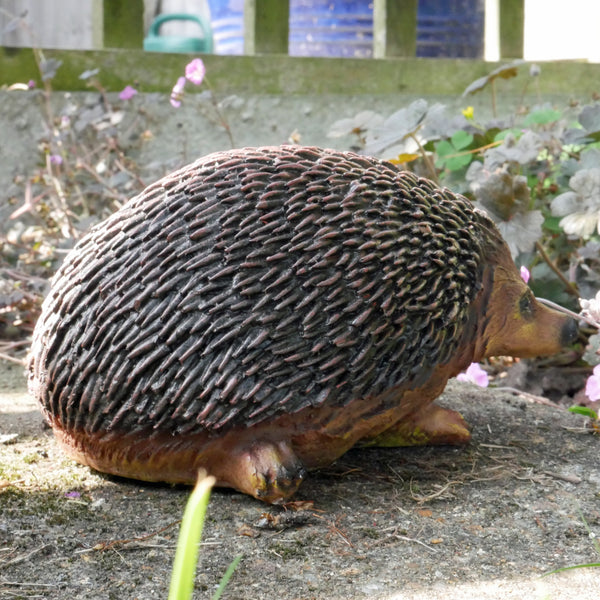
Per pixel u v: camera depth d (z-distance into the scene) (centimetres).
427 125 124
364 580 55
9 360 116
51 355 65
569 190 114
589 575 56
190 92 159
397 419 68
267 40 162
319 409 63
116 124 154
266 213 63
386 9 169
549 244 121
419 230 66
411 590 54
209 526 62
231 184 65
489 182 99
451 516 65
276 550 59
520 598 53
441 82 174
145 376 62
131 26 157
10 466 73
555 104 182
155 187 67
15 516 63
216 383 61
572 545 61
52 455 76
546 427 86
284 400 62
